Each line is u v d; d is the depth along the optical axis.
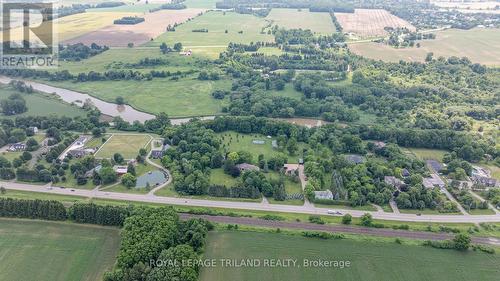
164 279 190.25
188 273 194.62
